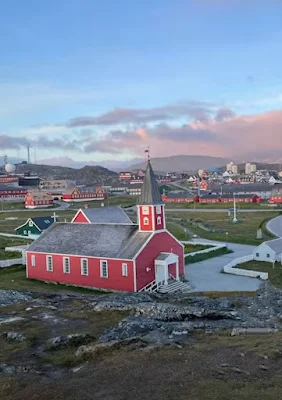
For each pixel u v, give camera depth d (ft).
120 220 284.41
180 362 77.82
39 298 151.74
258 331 95.25
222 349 83.51
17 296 155.12
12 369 81.41
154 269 199.62
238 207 618.85
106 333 99.96
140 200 202.90
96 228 219.82
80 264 208.03
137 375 73.46
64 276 214.07
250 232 381.19
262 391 66.08
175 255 201.67
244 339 89.81
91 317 118.32
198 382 69.51
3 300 148.46
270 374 72.02
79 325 111.75
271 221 448.24
